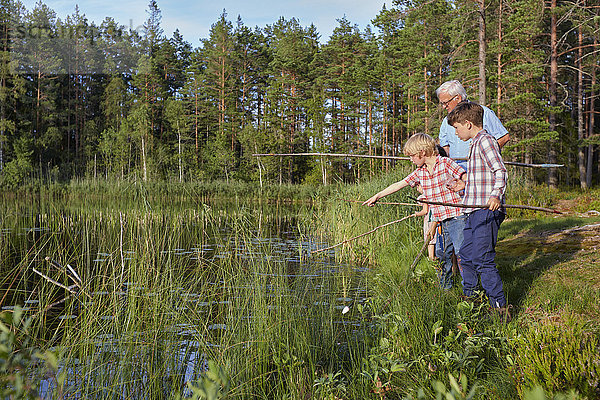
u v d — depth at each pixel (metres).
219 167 45.62
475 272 3.86
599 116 44.84
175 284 4.69
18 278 5.42
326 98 53.12
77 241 8.05
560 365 2.14
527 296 3.86
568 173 36.59
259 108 63.00
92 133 51.19
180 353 3.28
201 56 64.44
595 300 3.47
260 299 3.84
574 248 5.97
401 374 2.66
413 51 40.03
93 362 2.96
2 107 43.75
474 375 2.55
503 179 3.56
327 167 35.62
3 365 1.34
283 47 57.62
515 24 24.42
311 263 6.65
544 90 28.94
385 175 10.90
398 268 5.24
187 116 55.06
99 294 4.07
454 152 4.71
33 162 44.34
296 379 2.74
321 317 3.88
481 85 18.84
